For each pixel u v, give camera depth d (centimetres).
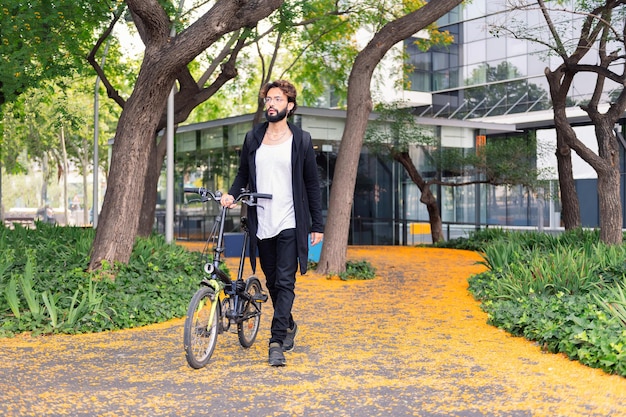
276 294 650
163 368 590
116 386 527
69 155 4681
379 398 493
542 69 3178
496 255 1245
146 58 1013
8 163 4247
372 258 1838
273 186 623
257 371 576
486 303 942
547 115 3148
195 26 988
